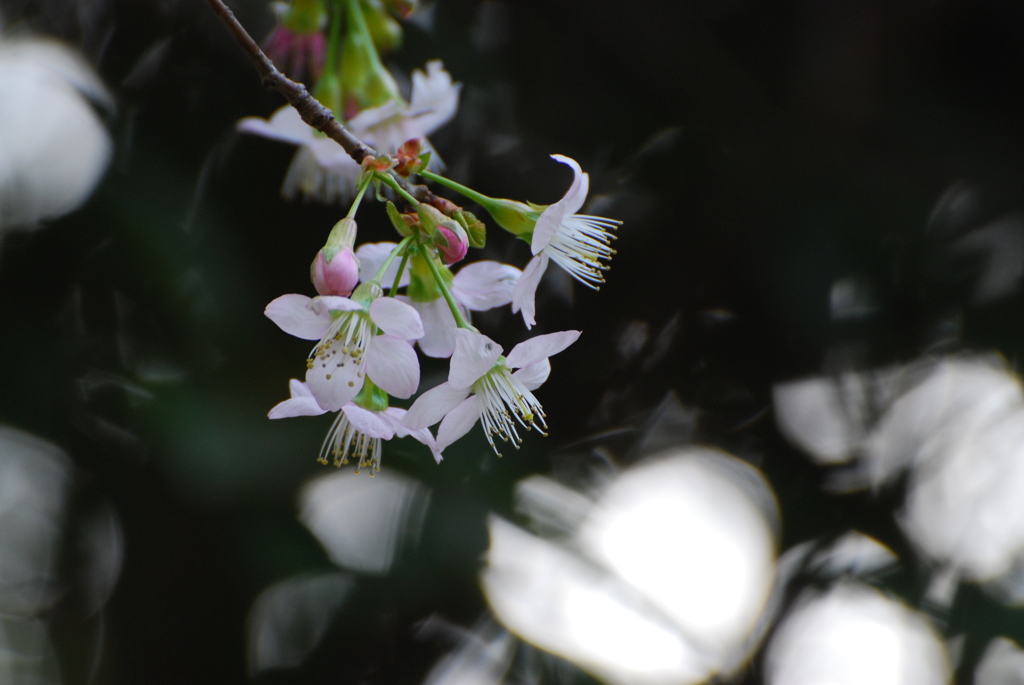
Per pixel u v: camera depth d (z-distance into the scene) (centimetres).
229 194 96
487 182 97
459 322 85
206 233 95
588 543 97
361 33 91
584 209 98
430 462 96
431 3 97
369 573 96
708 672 97
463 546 95
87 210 95
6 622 96
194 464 93
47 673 96
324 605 97
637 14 98
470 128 97
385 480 97
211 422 94
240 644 96
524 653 96
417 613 96
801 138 98
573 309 98
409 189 86
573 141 98
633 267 98
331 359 84
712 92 98
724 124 98
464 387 85
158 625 95
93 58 96
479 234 86
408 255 86
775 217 98
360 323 85
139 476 95
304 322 85
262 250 96
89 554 96
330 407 84
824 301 98
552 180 98
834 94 98
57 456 96
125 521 95
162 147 95
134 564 95
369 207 96
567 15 98
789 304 98
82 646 96
